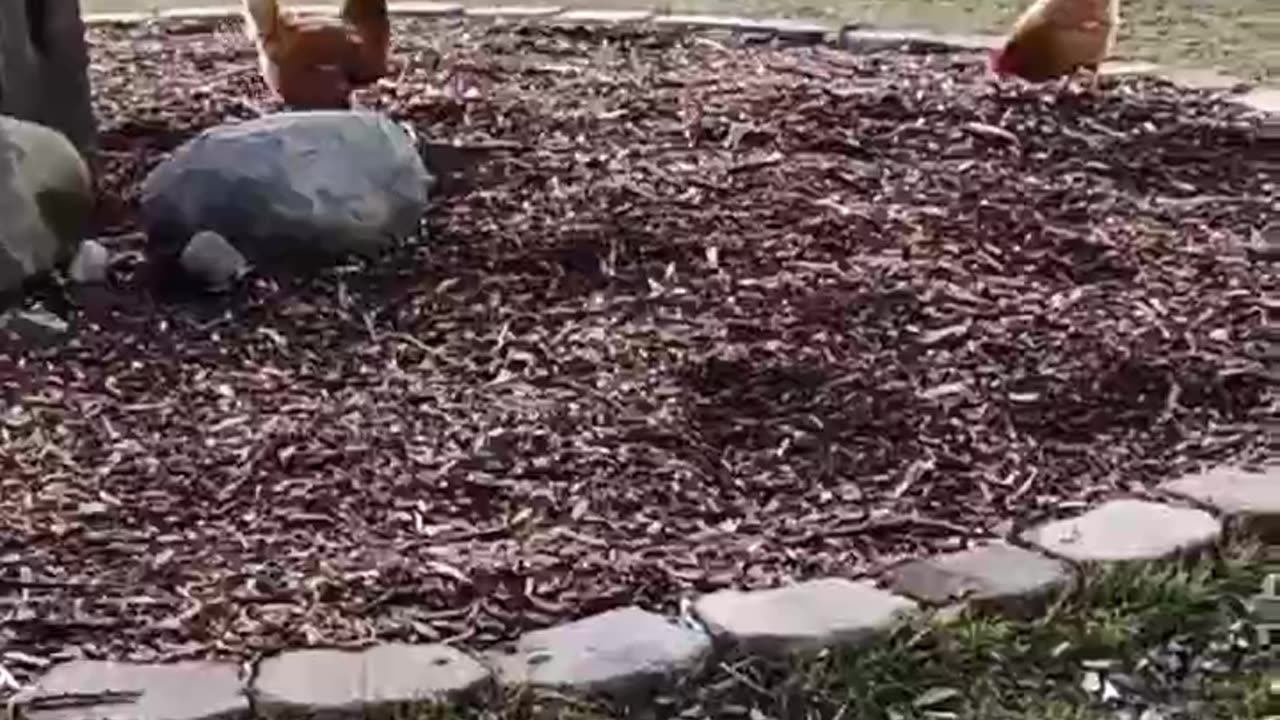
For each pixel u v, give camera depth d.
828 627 4.84
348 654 4.79
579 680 4.72
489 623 4.88
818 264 6.26
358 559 5.07
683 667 4.76
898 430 5.53
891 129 7.28
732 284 6.16
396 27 9.46
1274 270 6.34
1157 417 5.61
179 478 5.34
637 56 8.63
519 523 5.20
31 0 6.87
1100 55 7.71
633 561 5.06
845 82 7.88
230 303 6.13
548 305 6.08
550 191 6.74
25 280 6.18
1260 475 5.33
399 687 4.69
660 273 6.22
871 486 5.34
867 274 6.20
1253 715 4.73
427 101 7.64
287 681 4.70
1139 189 6.89
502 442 5.47
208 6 10.65
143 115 7.67
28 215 6.20
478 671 4.73
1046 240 6.45
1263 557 5.12
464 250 6.36
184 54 8.93
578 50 8.82
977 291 6.14
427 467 5.38
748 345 5.85
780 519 5.22
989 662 4.83
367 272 6.25
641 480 5.34
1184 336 5.94
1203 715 4.74
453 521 5.21
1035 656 4.85
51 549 5.10
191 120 7.61
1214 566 5.07
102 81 8.25
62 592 4.97
